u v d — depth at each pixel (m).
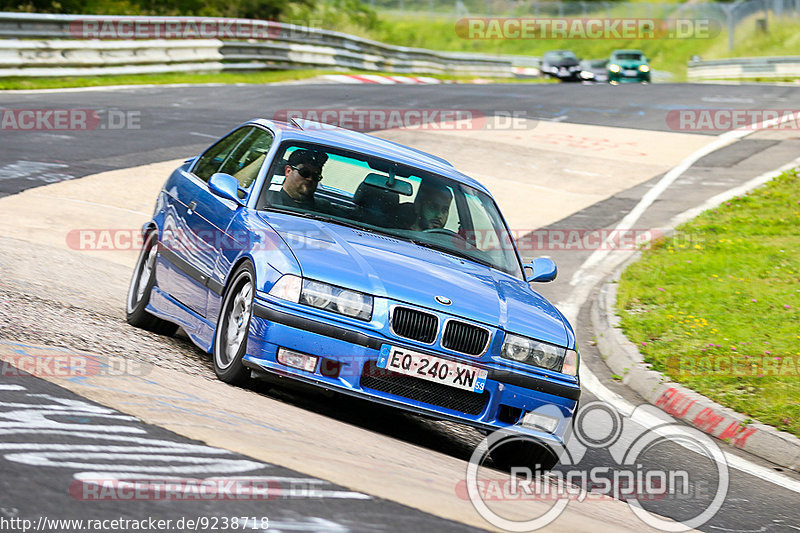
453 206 15.03
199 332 13.92
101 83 54.41
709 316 22.59
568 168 41.09
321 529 7.06
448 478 10.16
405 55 92.50
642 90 72.44
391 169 15.09
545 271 15.19
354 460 9.64
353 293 11.97
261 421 10.53
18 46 51.72
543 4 153.50
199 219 14.88
